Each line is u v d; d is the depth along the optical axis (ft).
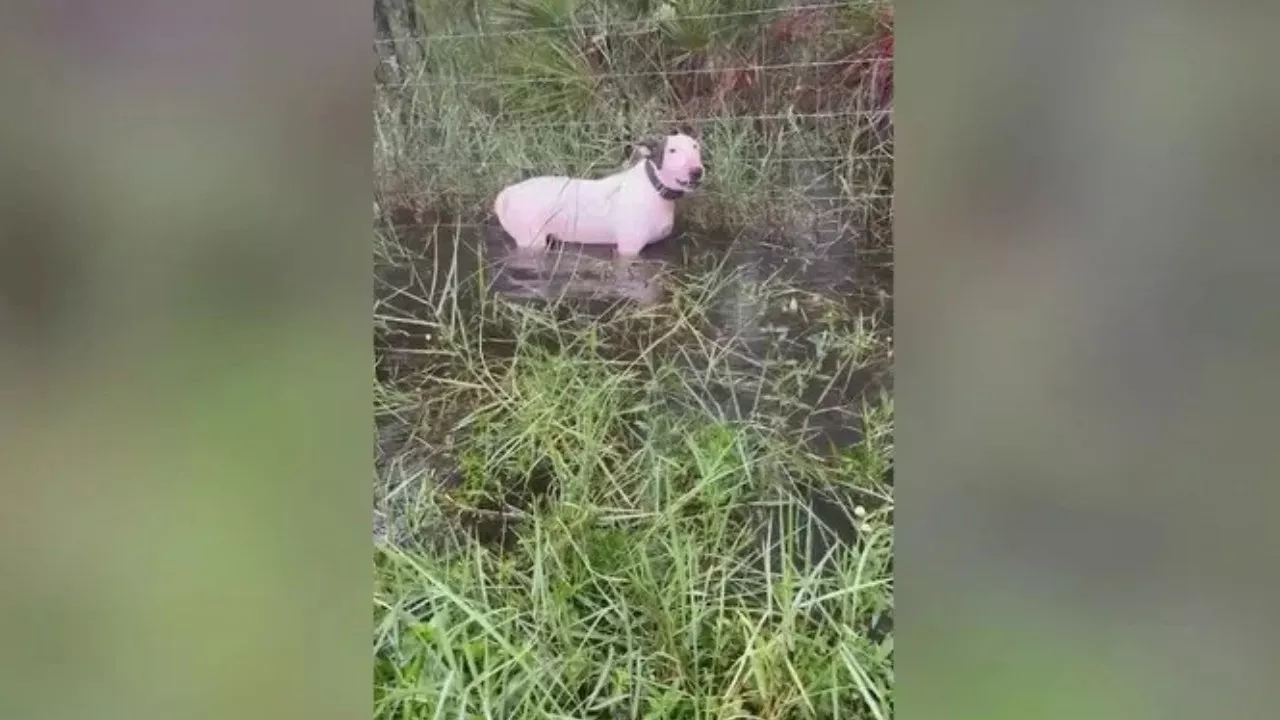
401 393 4.77
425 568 4.76
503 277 4.73
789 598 4.42
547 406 4.70
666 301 4.58
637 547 4.61
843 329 4.33
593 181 4.63
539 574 4.70
